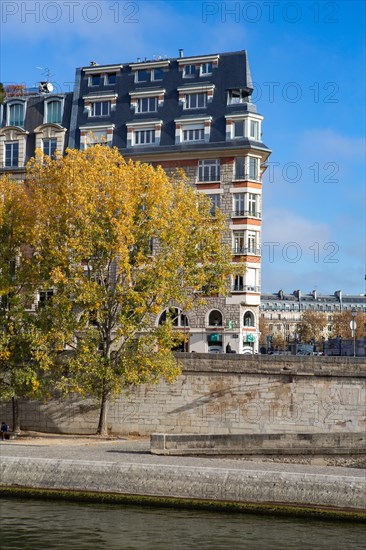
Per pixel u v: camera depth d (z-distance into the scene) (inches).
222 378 2287.2
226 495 1493.6
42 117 3262.8
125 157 3061.0
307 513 1432.1
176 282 2287.2
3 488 1603.1
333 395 2197.3
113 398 2266.2
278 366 2244.1
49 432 2404.0
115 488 1557.6
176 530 1341.0
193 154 3006.9
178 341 2389.3
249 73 3100.4
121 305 2226.9
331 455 1665.8
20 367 2298.2
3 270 2310.5
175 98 3110.2
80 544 1250.0
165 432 2316.7
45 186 2294.5
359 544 1272.1
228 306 2945.4
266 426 2241.6
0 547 1228.5
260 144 3016.7
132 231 2245.3
